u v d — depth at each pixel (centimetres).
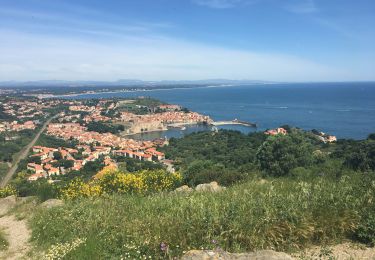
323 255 496
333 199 626
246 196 700
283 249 534
